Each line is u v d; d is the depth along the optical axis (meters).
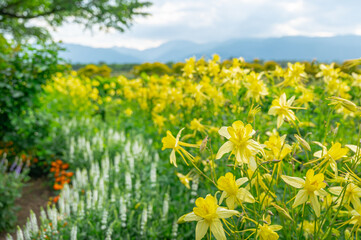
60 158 4.88
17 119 4.73
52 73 5.06
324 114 2.78
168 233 2.61
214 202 1.17
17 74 4.62
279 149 1.32
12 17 10.16
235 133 1.22
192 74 3.59
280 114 1.46
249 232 1.76
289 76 2.53
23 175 3.67
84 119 5.96
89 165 4.47
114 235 2.62
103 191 3.12
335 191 1.25
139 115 5.61
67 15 10.64
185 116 3.62
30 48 4.80
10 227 3.36
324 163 1.34
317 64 2.85
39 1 10.20
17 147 4.96
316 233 1.37
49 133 5.16
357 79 2.79
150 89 5.12
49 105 6.17
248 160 1.21
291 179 1.21
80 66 25.00
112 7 10.45
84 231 2.71
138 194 3.04
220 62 3.41
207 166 2.36
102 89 8.44
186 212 2.73
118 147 4.50
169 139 1.45
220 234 1.17
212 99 3.21
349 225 1.76
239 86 2.86
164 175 3.31
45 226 2.70
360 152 1.35
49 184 4.55
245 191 1.24
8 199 3.27
